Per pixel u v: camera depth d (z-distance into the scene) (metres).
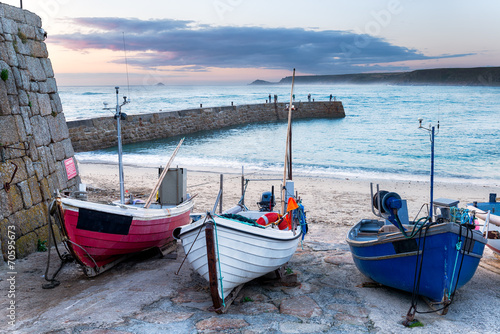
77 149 31.66
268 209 8.71
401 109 79.81
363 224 8.70
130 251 7.93
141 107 83.94
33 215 8.90
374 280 6.96
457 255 5.88
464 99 110.31
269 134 44.25
